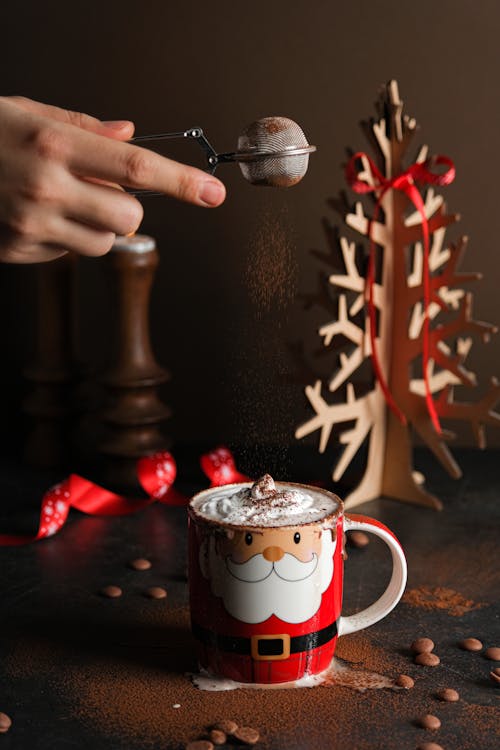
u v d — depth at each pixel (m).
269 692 0.78
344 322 1.05
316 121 1.27
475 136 1.26
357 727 0.74
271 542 0.75
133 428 1.16
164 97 1.29
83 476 1.20
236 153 0.81
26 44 1.30
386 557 0.99
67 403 1.22
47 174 0.68
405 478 1.11
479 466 1.22
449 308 1.08
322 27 1.26
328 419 1.05
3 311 1.34
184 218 1.30
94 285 1.34
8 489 1.16
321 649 0.78
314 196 1.28
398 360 1.09
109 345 1.16
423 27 1.24
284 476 1.18
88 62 1.30
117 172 0.68
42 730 0.74
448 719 0.75
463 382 1.07
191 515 0.77
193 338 1.32
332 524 0.76
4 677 0.80
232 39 1.27
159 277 1.32
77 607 0.90
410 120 1.06
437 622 0.87
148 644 0.84
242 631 0.76
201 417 1.33
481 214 1.27
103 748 0.72
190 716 0.75
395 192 1.07
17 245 0.71
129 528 1.06
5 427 1.36
